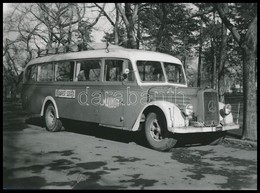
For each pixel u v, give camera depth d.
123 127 9.45
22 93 13.98
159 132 8.62
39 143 9.41
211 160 7.70
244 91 9.77
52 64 12.20
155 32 21.84
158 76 9.66
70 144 9.31
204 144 9.86
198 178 6.17
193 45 38.25
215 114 8.97
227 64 42.25
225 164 7.31
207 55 39.12
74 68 11.14
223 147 9.39
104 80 10.02
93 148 8.80
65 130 12.18
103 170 6.59
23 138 10.27
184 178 6.15
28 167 6.73
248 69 9.62
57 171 6.46
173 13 18.20
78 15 21.41
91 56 10.50
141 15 21.50
